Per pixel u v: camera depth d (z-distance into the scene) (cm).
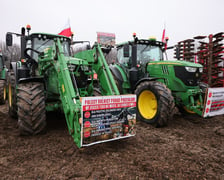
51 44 450
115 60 630
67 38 475
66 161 231
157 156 254
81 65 335
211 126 411
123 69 558
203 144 303
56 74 333
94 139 235
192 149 281
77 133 236
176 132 365
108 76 314
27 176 198
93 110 231
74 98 255
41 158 238
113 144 292
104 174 205
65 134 328
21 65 399
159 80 472
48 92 370
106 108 242
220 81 591
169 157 251
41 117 312
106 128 244
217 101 379
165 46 569
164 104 386
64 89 276
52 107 344
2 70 783
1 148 268
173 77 441
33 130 312
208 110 371
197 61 676
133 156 250
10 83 434
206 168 224
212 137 338
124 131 262
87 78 354
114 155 252
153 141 312
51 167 217
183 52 704
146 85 427
